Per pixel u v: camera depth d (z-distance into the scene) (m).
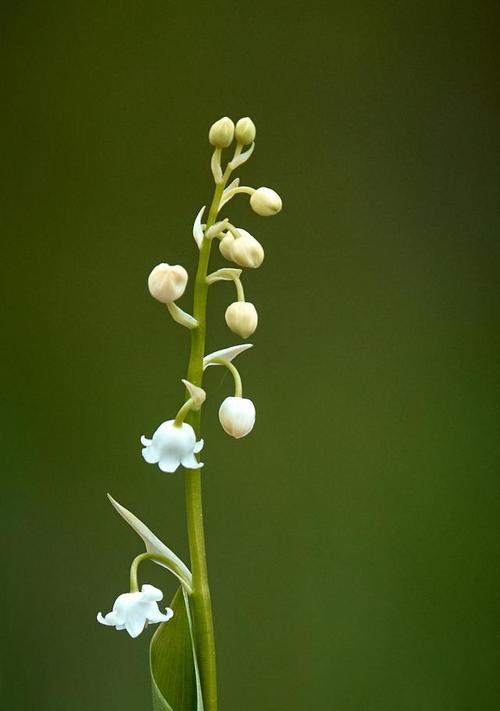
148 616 0.38
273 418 0.52
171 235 0.52
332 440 0.51
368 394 0.51
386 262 0.51
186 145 0.52
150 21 0.52
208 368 0.52
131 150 0.52
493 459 0.51
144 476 0.52
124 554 0.52
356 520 0.51
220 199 0.39
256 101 0.52
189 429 0.38
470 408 0.51
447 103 0.51
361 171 0.51
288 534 0.52
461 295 0.51
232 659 0.51
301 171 0.52
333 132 0.51
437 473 0.51
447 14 0.51
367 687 0.51
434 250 0.51
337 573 0.51
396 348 0.51
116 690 0.52
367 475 0.51
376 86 0.51
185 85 0.52
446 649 0.51
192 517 0.38
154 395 0.52
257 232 0.52
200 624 0.38
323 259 0.51
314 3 0.51
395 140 0.51
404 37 0.51
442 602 0.51
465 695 0.51
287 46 0.52
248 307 0.38
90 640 0.52
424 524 0.51
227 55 0.52
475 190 0.51
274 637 0.51
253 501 0.52
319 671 0.51
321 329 0.52
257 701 0.51
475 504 0.51
